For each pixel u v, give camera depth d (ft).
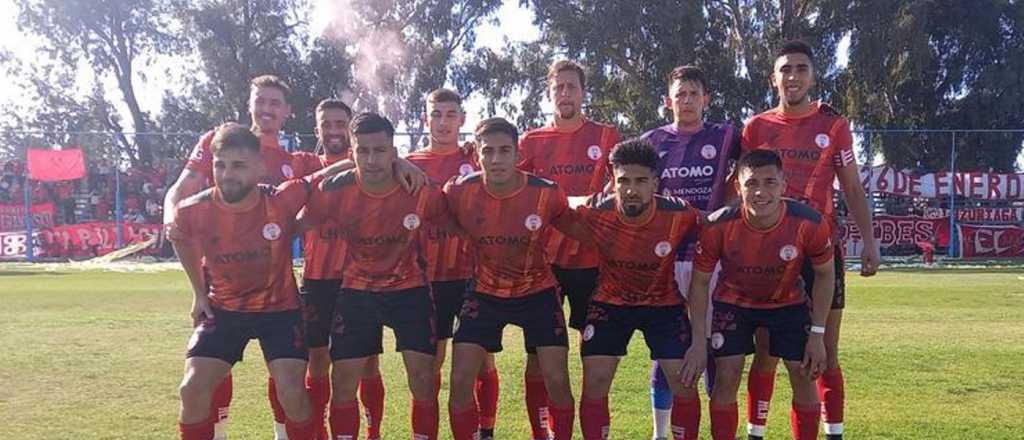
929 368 21.95
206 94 126.21
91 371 21.63
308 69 114.93
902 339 26.53
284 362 13.33
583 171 17.16
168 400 18.44
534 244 14.03
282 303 13.76
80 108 132.05
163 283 47.24
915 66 93.15
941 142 84.17
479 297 14.30
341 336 13.87
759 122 16.52
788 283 14.02
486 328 14.12
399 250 14.01
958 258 68.90
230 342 13.44
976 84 103.45
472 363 14.01
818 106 16.11
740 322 14.19
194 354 13.14
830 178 15.97
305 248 16.02
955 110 104.12
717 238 14.03
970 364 22.48
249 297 13.58
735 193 16.94
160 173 75.82
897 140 83.46
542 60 111.55
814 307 14.21
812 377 13.93
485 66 114.52
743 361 14.07
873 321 30.73
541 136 17.52
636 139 15.47
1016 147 86.69
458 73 114.93
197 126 127.34
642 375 21.29
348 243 14.25
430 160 17.62
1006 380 20.53
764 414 15.15
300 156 17.46
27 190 68.80
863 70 94.84
